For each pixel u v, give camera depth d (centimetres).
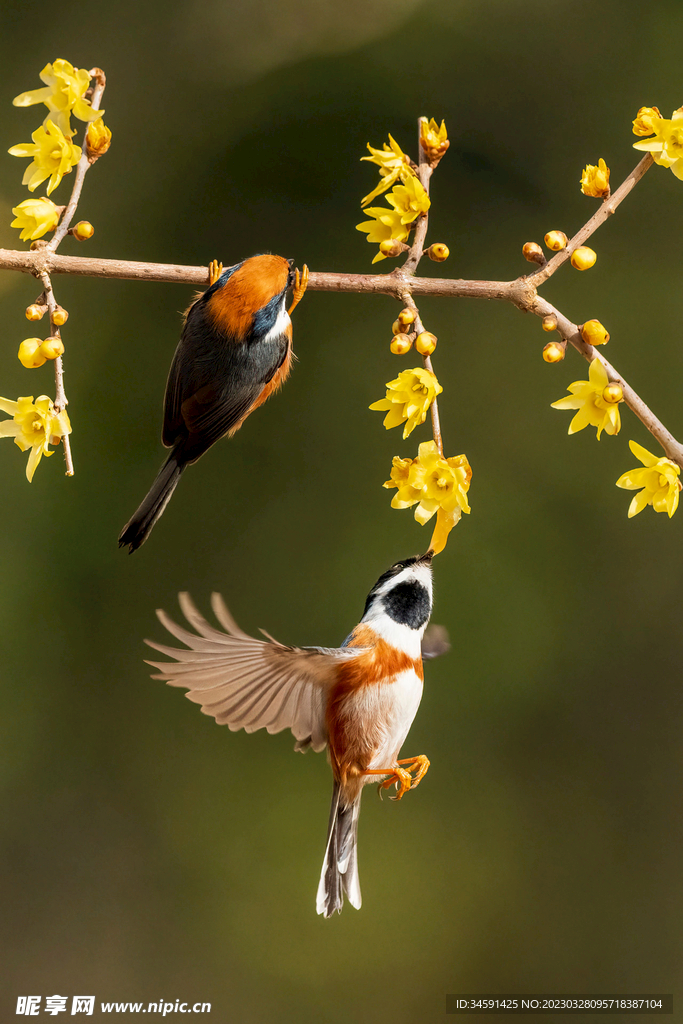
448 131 1338
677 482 406
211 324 480
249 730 463
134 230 1298
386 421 403
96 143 450
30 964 1038
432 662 1123
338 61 1373
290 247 1300
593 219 435
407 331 432
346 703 471
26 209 432
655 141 430
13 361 1225
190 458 482
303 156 1329
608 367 415
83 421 1212
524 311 434
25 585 1148
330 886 474
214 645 439
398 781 472
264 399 502
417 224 453
